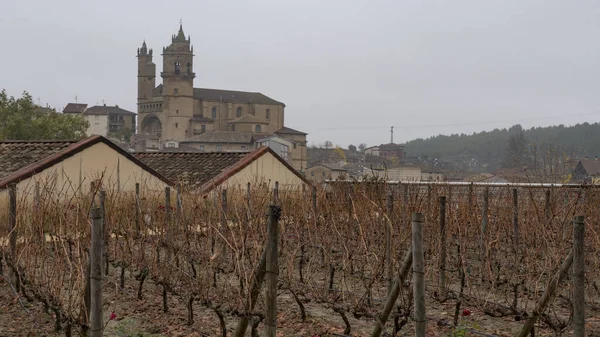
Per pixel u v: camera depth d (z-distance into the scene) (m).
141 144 108.06
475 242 12.64
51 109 60.22
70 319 7.42
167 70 120.44
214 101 124.75
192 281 9.12
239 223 9.40
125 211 13.37
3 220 12.34
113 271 12.77
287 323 9.05
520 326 8.75
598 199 12.77
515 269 9.76
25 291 9.25
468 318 9.18
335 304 8.36
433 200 13.64
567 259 6.68
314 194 13.63
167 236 10.70
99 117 127.81
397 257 9.40
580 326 5.70
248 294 6.68
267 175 25.14
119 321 9.23
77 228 8.77
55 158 18.78
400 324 7.55
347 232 11.12
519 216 12.95
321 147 143.88
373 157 101.50
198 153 27.23
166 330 8.76
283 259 12.19
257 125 120.69
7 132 54.38
